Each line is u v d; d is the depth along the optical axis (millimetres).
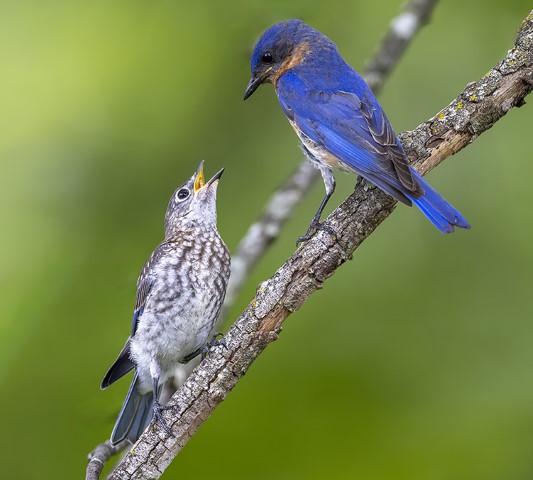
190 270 10227
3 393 11969
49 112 12922
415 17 12516
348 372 12484
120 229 12734
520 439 11922
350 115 10125
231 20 13141
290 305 8305
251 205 13000
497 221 12742
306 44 11156
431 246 12703
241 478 12258
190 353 10391
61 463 11875
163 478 12266
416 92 13367
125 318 12242
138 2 13250
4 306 11938
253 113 13227
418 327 12570
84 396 11977
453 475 11930
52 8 13273
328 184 10312
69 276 12336
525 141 12828
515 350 12352
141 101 13062
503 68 8430
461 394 12250
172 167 12977
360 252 12766
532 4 12898
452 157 12953
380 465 12125
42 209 12656
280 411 12484
